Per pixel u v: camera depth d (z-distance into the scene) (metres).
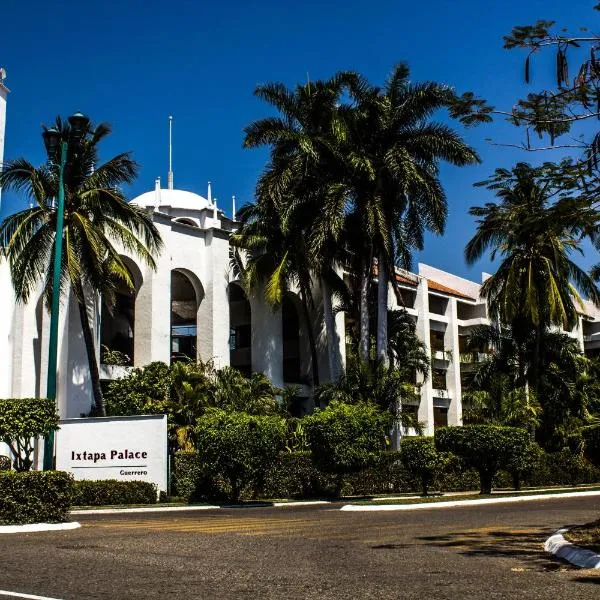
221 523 17.94
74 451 27.81
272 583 8.54
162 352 40.12
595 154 11.52
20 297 33.88
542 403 46.19
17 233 31.14
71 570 9.58
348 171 39.06
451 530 15.47
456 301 63.38
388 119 38.72
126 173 33.16
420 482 35.00
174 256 41.91
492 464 31.17
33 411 19.58
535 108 11.62
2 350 35.41
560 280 43.12
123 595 7.74
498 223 13.98
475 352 61.91
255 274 41.03
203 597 7.63
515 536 14.08
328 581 8.68
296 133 38.66
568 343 47.88
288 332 50.06
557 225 12.59
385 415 30.02
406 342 44.41
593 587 8.27
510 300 41.06
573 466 43.97
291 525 17.25
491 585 8.41
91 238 31.56
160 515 21.61
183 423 33.00
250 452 26.42
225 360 42.62
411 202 38.81
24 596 7.62
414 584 8.48
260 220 40.84
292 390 40.25
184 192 53.28
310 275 42.91
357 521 18.44
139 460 27.23
